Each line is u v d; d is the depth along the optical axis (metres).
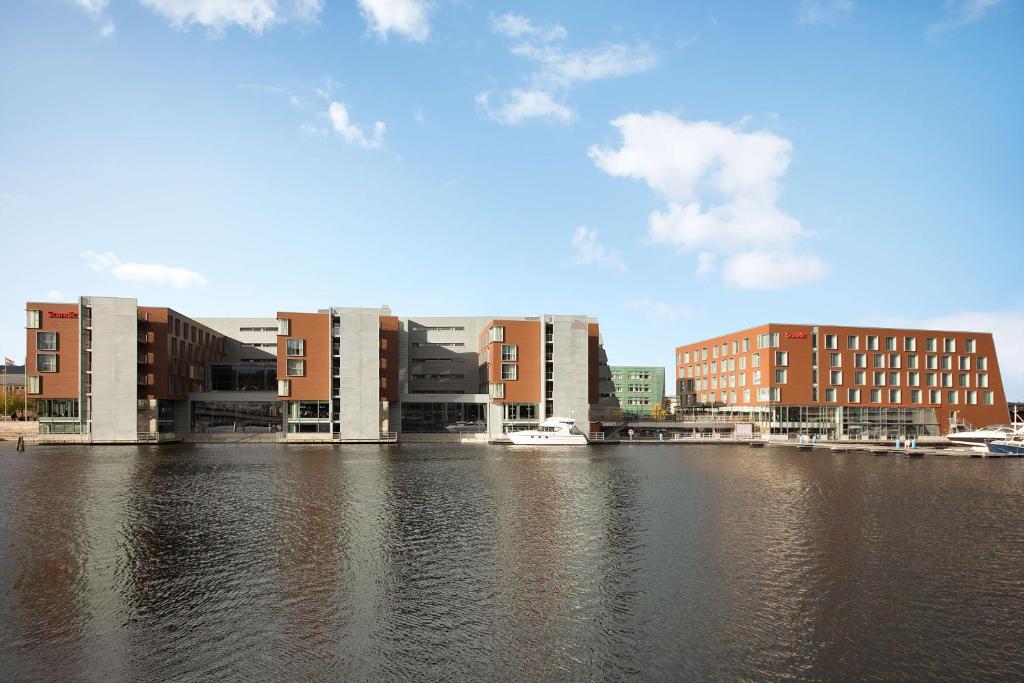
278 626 24.92
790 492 57.88
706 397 165.38
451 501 51.59
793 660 22.25
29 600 27.67
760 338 138.25
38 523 42.38
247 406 124.56
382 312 138.50
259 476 65.94
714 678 20.89
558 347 120.00
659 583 30.34
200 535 39.22
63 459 82.75
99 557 34.25
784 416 134.75
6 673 20.94
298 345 114.44
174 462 79.56
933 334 143.88
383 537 39.00
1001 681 20.88
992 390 146.25
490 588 29.53
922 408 141.38
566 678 20.84
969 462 89.88
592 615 26.23
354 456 89.50
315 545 37.00
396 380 121.88
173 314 115.81
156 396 111.69
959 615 26.52
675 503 51.50
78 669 21.25
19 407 142.25
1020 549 36.81
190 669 21.31
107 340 108.38
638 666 21.69
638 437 132.38
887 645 23.52
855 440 131.88
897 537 39.75
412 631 24.53
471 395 123.12
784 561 34.16
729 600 28.06
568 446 112.31
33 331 106.00
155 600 27.73
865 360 139.62
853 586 30.05
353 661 21.95
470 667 21.58
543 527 42.09
